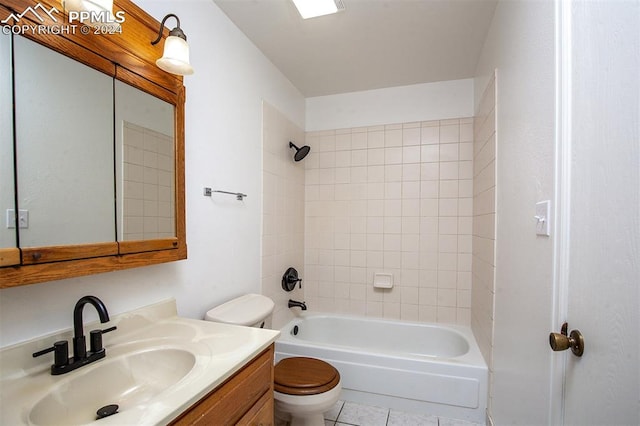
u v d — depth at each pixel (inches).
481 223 77.6
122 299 41.4
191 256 54.1
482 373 66.6
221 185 62.6
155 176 43.4
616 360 22.6
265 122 81.5
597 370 24.9
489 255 66.9
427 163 98.9
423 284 98.7
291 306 96.7
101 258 35.2
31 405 26.0
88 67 34.7
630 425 21.0
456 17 65.6
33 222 29.7
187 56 39.6
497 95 60.5
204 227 57.4
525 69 43.4
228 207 65.1
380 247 103.2
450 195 96.4
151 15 45.6
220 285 62.1
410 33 71.6
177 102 46.5
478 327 80.3
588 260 26.8
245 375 35.5
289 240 97.4
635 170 20.8
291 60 84.7
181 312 51.7
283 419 62.7
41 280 29.2
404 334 96.8
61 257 31.1
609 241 23.7
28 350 30.7
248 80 73.5
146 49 41.4
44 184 30.9
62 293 34.5
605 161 24.4
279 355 81.1
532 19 40.8
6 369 29.2
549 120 34.6
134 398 34.1
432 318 97.7
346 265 106.7
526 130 42.8
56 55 31.7
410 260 100.0
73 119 33.6
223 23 63.6
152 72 42.5
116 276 40.6
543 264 36.0
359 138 106.3
